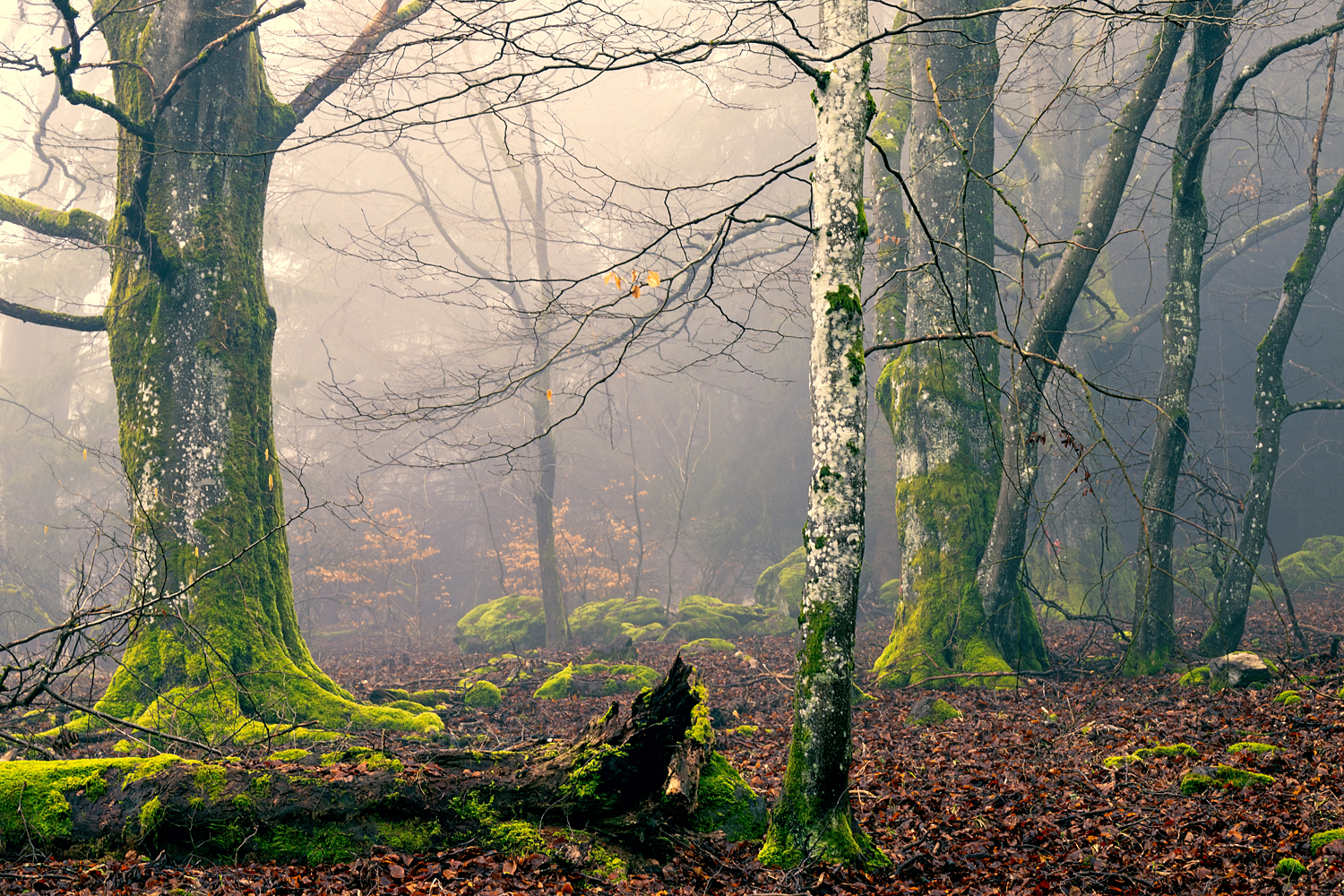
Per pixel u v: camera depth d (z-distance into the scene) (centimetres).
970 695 1173
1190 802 614
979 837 584
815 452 553
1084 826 586
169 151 920
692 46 574
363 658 2356
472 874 489
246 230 1109
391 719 980
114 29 1124
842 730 531
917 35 1420
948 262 1387
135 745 835
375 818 521
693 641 2048
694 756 581
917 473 1399
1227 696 998
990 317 1405
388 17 1141
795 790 533
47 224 1132
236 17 1082
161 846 504
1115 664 1312
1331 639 1233
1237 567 1262
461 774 555
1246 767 679
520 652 2233
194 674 944
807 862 507
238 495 1041
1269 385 1258
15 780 516
